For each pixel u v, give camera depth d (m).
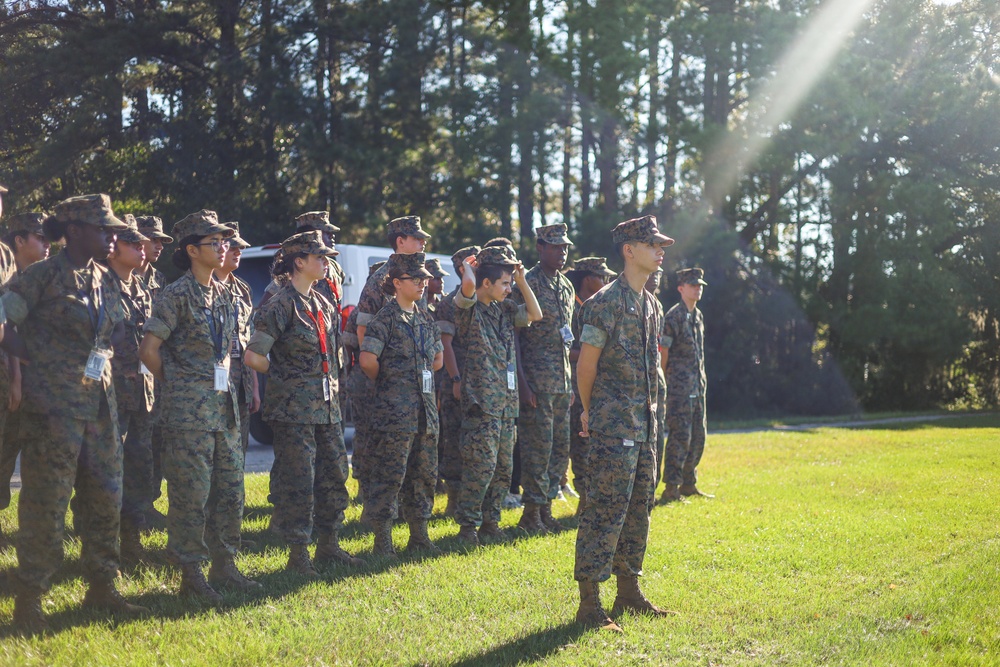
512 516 7.91
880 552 6.53
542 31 25.62
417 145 23.39
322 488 6.05
